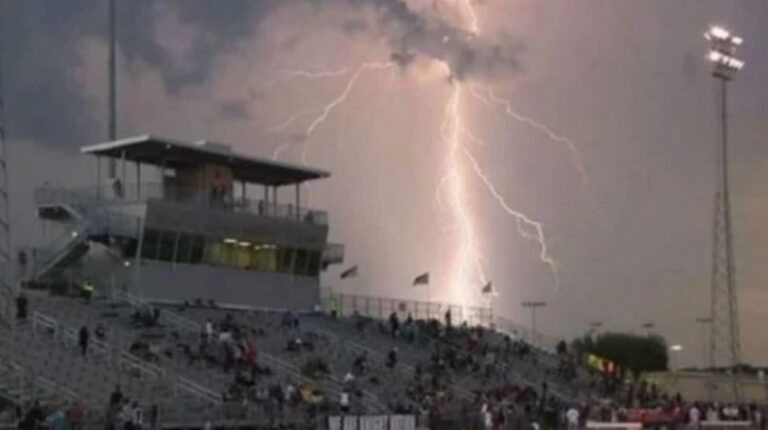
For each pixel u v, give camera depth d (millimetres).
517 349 103938
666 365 149500
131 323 77188
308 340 86875
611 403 92188
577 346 144375
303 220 100438
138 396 62938
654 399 100688
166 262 88812
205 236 91438
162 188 90625
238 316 88812
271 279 97625
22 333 69000
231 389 66812
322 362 79750
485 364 94438
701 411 84500
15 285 86000
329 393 73812
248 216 94812
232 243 94000
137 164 91688
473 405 73062
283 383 73000
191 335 78375
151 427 56844
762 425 81188
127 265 87062
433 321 101875
